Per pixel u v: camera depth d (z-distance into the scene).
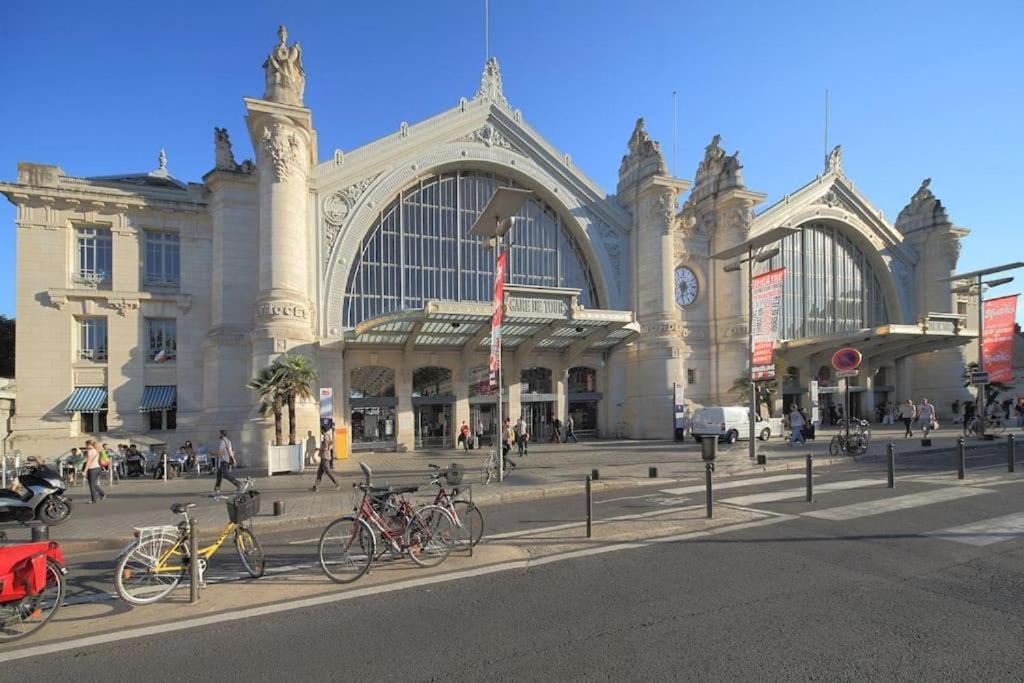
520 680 4.24
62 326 23.92
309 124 25.44
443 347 29.30
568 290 24.88
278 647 4.99
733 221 34.94
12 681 4.50
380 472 19.09
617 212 34.12
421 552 7.47
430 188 30.50
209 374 24.94
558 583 6.46
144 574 6.36
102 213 24.73
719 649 4.67
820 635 4.90
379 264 28.94
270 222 23.92
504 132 31.80
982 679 4.12
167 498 14.93
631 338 29.19
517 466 18.67
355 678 4.36
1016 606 5.50
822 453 20.48
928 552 7.33
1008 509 9.83
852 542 7.88
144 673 4.57
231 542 9.48
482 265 31.45
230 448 15.06
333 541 7.04
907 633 4.91
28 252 23.59
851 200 42.88
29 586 5.48
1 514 11.39
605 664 4.46
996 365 24.38
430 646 4.90
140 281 25.09
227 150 25.83
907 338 34.91
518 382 30.48
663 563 7.11
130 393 24.55
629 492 13.21
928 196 45.47
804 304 41.12
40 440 23.06
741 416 27.92
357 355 27.69
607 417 33.34
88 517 12.22
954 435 27.98
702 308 35.53
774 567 6.83
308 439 22.59
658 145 33.12
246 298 25.42
